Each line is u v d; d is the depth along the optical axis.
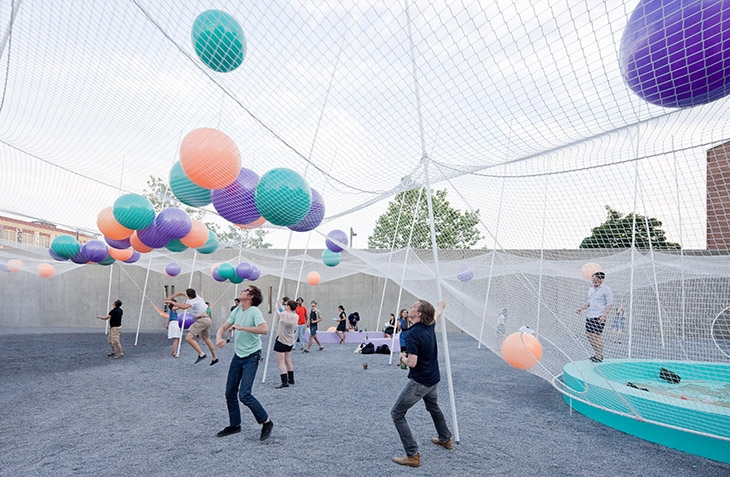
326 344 14.68
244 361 4.90
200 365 9.82
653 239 10.93
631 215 10.27
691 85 2.79
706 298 11.16
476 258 13.14
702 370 7.16
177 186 5.44
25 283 19.78
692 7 2.52
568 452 4.53
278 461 4.21
